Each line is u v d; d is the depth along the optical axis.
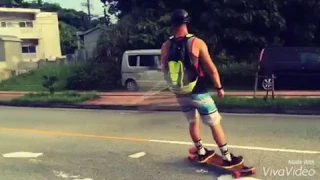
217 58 18.00
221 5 17.03
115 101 13.52
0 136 8.15
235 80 17.95
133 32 19.03
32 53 45.75
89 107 13.08
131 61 17.45
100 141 7.29
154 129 8.35
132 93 15.73
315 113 10.04
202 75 5.05
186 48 4.88
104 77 18.75
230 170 4.97
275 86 15.42
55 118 10.77
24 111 12.80
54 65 24.22
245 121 9.04
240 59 18.69
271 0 16.95
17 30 44.34
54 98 14.16
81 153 6.43
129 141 7.18
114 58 19.77
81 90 18.77
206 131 7.65
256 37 17.33
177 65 4.92
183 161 5.66
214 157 5.43
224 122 8.94
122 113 11.44
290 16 18.22
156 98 13.71
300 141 6.59
